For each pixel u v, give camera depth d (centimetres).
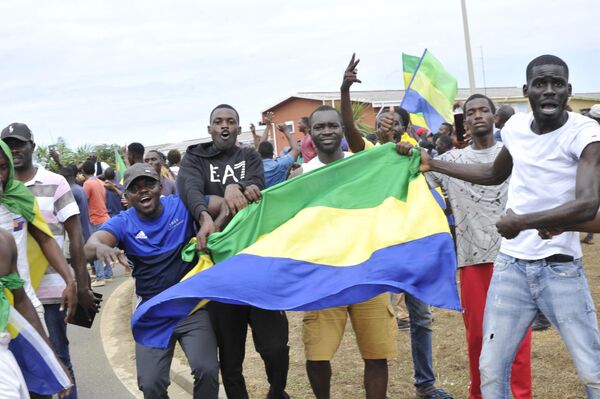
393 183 480
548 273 381
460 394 550
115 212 1405
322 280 443
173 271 470
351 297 429
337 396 566
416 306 534
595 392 375
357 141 538
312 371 462
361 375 611
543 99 367
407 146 480
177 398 634
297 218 478
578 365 378
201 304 448
